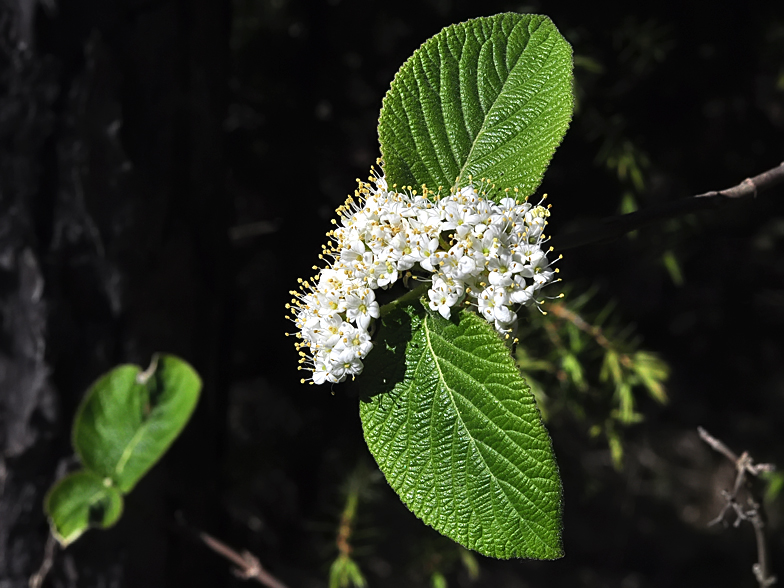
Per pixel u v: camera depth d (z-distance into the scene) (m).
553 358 0.40
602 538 0.81
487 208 0.18
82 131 0.32
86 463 0.31
